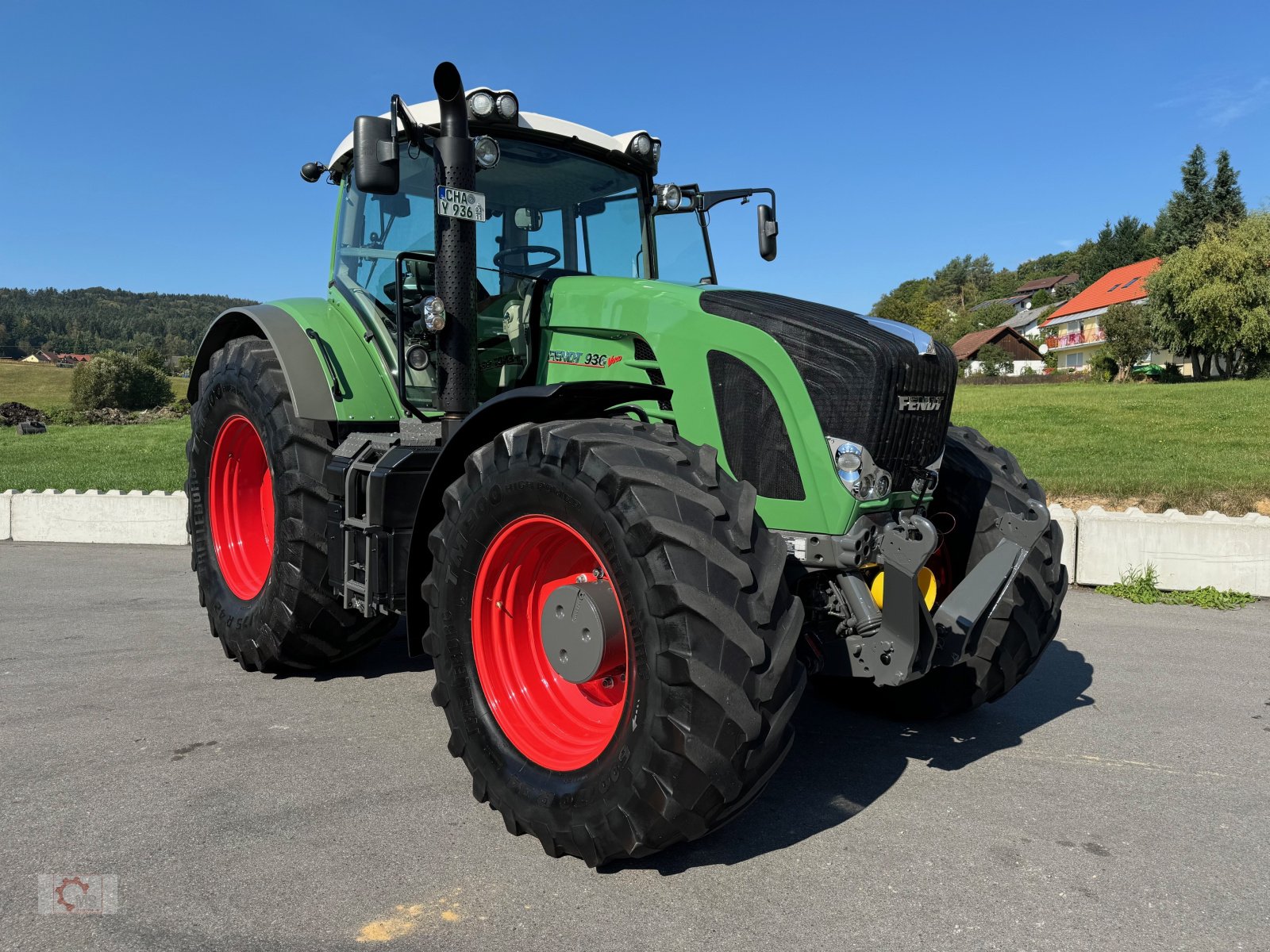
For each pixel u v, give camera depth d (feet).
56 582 22.33
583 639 8.49
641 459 8.00
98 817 9.07
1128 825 9.02
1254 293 125.29
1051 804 9.54
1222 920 7.26
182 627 17.39
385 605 10.88
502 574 9.30
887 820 9.16
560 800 8.14
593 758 8.26
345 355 13.16
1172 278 132.46
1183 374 151.02
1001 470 11.57
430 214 12.17
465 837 8.73
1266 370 128.57
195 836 8.66
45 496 29.73
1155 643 15.92
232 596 14.71
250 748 11.00
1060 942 6.94
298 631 12.99
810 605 9.16
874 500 8.92
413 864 8.16
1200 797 9.72
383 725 11.85
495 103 11.84
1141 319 146.10
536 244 12.63
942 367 9.71
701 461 8.16
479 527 9.08
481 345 12.16
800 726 12.03
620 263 13.64
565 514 8.30
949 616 8.87
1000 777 10.25
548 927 7.14
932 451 9.76
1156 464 34.45
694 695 7.27
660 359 10.05
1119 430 49.85
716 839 8.73
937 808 9.45
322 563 12.78
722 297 10.01
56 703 12.69
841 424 8.97
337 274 14.17
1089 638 16.24
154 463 54.54
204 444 15.29
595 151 13.16
